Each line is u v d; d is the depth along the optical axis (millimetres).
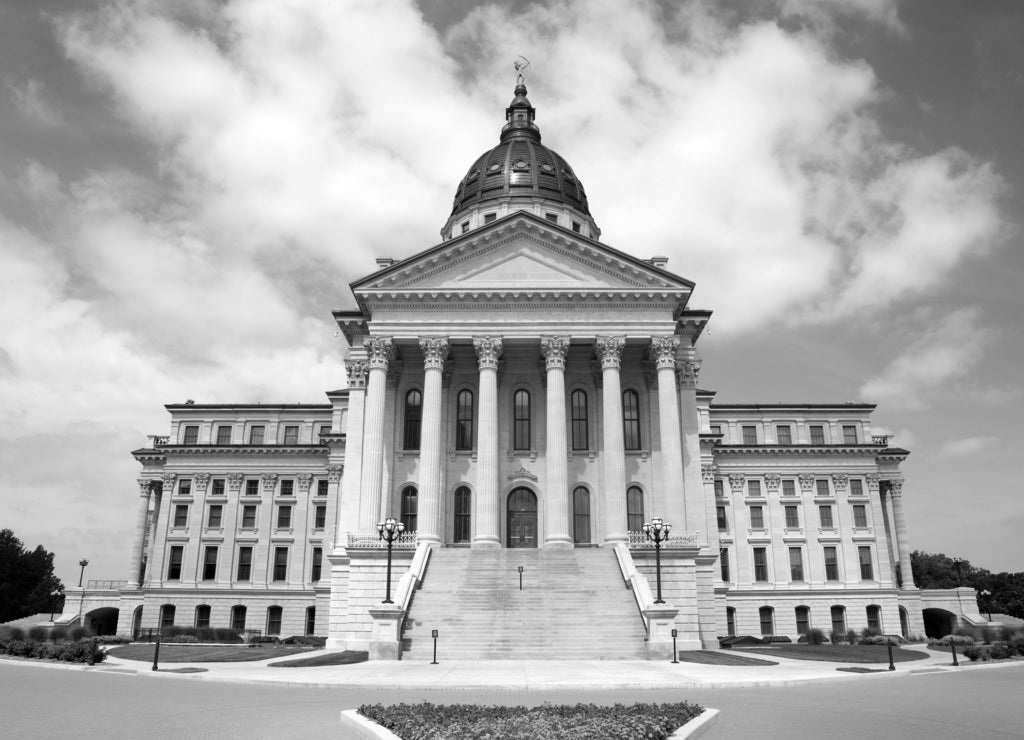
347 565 48125
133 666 31203
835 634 69062
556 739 12609
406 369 54594
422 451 49125
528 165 76562
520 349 53688
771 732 15523
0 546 109625
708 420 82000
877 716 17875
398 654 34375
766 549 80312
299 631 75250
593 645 35594
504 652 35000
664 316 51188
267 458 80125
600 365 52625
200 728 16000
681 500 48438
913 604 80000
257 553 77750
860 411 86750
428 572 42969
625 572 41938
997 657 38156
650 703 18969
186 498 79375
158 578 77062
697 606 46688
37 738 14875
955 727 16328
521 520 52281
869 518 80938
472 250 52125
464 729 13359
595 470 52688
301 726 16234
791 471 82062
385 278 51312
